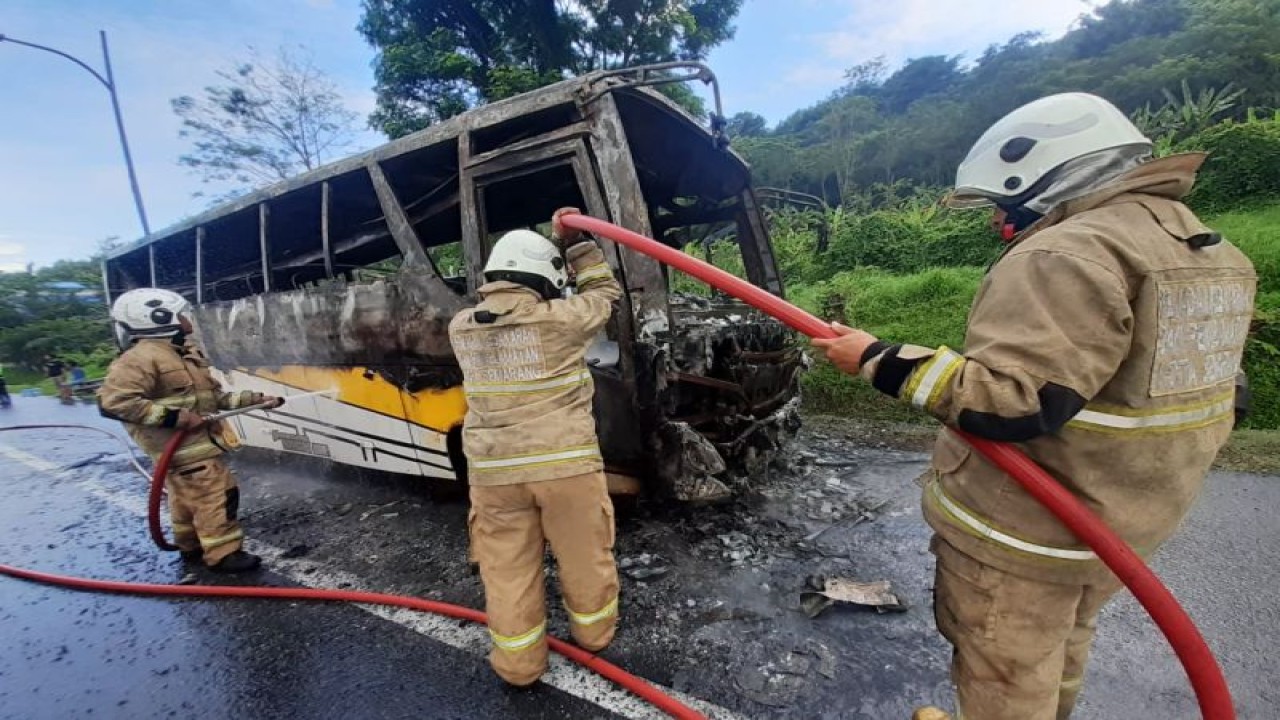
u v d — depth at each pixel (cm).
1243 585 244
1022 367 104
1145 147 117
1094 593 134
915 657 210
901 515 329
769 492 362
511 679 197
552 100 277
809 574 269
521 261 199
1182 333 109
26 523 432
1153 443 111
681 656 217
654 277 266
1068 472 116
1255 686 191
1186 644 110
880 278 934
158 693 223
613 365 281
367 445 380
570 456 189
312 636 251
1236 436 417
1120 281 102
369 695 211
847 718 184
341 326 364
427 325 318
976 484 129
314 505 405
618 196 266
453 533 342
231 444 319
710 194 454
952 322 688
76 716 214
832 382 578
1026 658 127
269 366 434
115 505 460
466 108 1288
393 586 289
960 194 144
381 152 336
